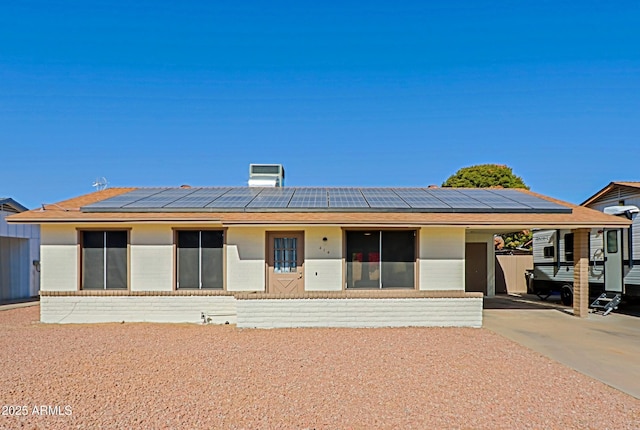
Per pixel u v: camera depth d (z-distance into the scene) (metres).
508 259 22.45
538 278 18.30
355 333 10.51
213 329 11.17
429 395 6.21
